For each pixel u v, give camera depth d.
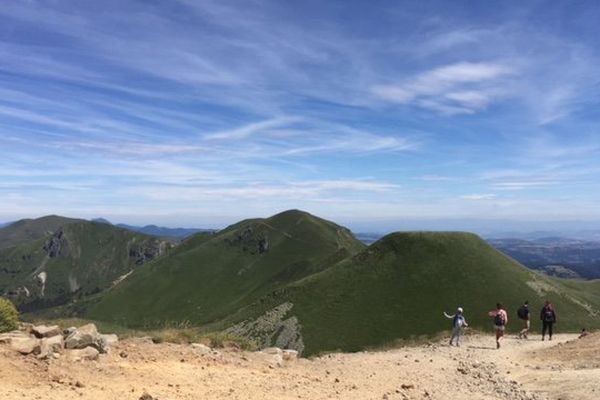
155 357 13.94
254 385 12.79
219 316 187.62
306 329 100.38
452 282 108.38
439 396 15.56
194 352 15.58
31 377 10.24
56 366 11.19
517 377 20.36
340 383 15.09
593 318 96.88
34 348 11.66
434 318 98.19
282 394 12.33
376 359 23.31
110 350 13.59
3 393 9.02
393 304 103.81
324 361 20.56
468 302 101.56
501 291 104.25
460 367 21.52
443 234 124.75
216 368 14.05
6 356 11.01
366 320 100.12
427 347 30.94
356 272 117.25
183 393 11.01
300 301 110.25
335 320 101.62
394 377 17.84
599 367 20.94
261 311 112.12
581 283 131.38
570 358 23.81
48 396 9.29
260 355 17.44
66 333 13.84
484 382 18.77
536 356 25.88
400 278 111.88
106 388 10.46
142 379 11.59
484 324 93.69
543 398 16.56
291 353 19.30
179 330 19.53
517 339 35.91
